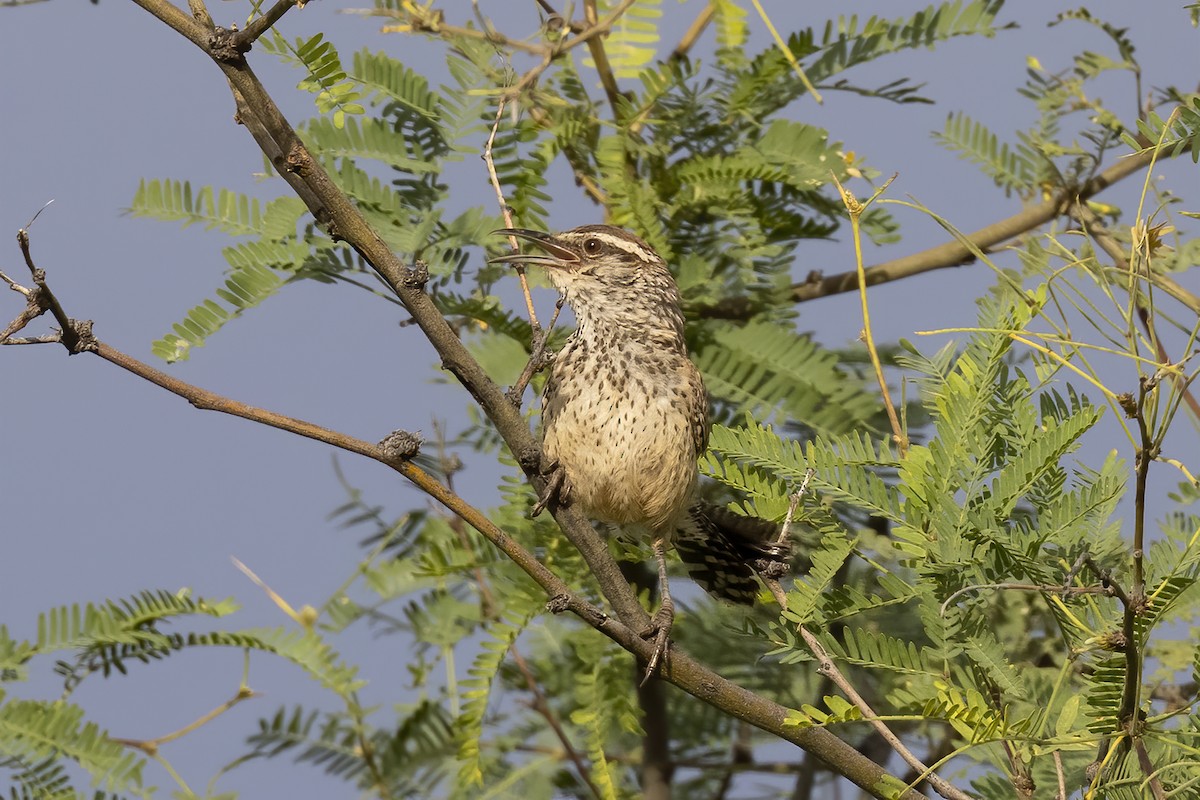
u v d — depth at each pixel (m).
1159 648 7.57
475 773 8.93
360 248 6.66
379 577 10.16
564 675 10.18
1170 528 7.35
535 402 10.04
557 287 9.80
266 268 9.12
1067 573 6.53
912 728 9.20
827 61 10.14
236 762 9.26
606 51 10.26
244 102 6.62
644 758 9.84
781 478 7.61
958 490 7.06
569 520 7.32
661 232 9.97
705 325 10.09
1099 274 7.13
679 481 9.60
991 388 7.20
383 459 6.52
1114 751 6.25
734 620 9.66
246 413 6.35
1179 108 6.63
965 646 6.96
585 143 10.36
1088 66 10.05
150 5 6.47
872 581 8.82
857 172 8.50
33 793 8.56
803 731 6.97
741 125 10.26
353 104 6.85
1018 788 6.70
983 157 10.31
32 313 6.04
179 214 9.37
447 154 9.74
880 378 7.69
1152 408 5.97
